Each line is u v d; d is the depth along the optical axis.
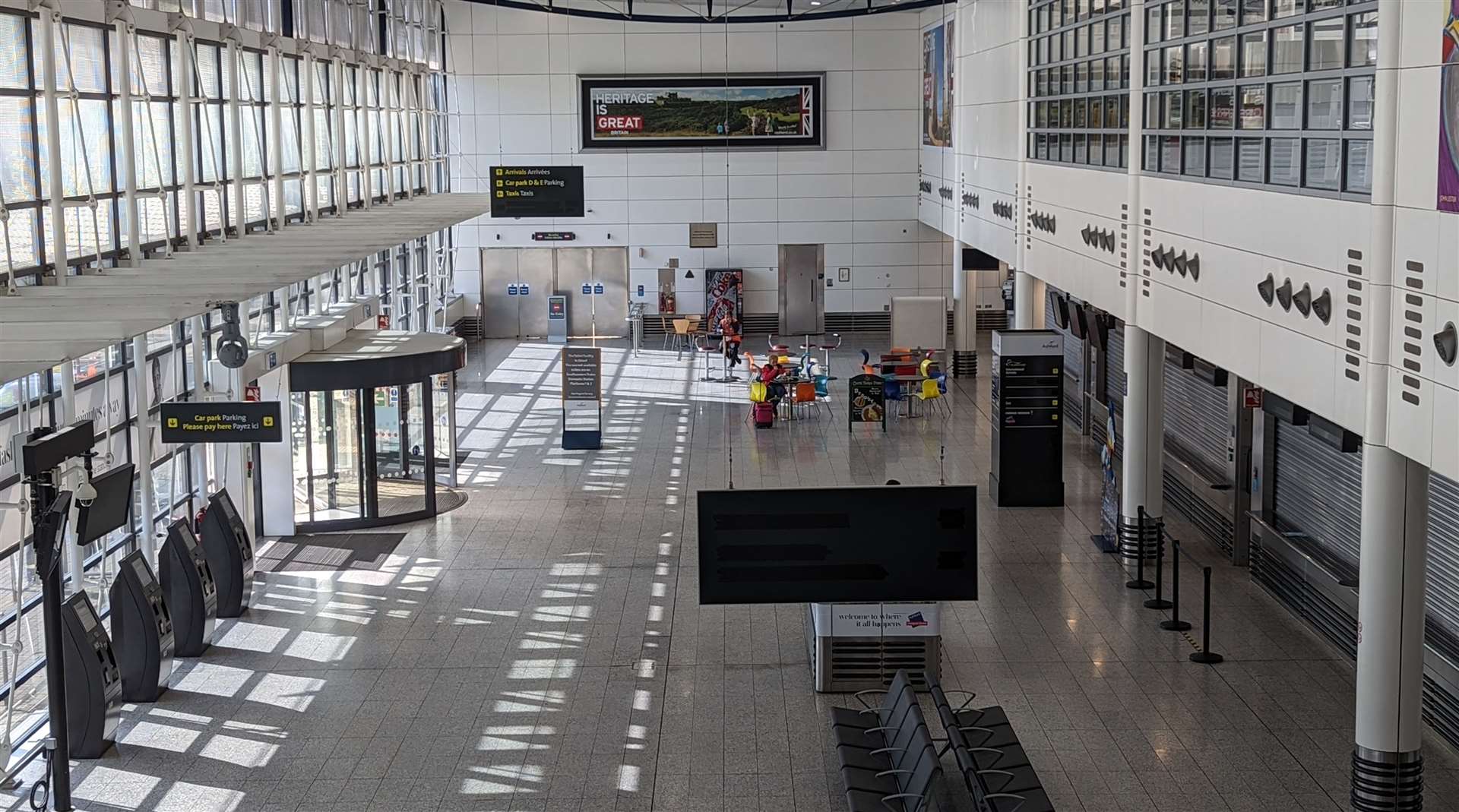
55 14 12.27
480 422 26.12
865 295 36.44
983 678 13.10
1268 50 11.04
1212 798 10.49
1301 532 14.90
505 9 34.97
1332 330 9.68
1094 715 12.15
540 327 36.78
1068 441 24.11
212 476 17.66
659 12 35.19
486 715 12.40
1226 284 12.02
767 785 10.90
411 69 29.25
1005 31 22.92
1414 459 8.58
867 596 12.34
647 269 36.25
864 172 35.81
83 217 13.44
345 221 21.02
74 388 12.95
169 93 15.88
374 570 16.88
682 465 22.42
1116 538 17.12
